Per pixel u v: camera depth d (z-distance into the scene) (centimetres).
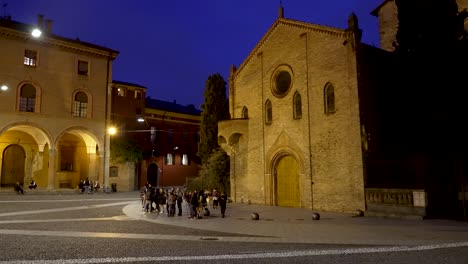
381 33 3238
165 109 5688
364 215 1969
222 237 1366
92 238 1326
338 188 2159
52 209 2330
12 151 3862
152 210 2309
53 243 1216
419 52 2002
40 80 3678
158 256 1013
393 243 1190
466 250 1053
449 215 1803
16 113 3500
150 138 5344
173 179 5588
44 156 3991
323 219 1861
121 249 1120
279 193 2639
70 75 3878
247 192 2862
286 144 2553
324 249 1107
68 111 3822
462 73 1930
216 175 3409
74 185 4188
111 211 2316
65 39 3862
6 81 3475
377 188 1945
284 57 2648
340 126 2181
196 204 1995
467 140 1884
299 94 2508
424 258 957
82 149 4284
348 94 2148
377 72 2202
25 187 3859
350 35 2153
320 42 2375
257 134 2819
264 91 2798
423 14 2009
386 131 2159
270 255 1016
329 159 2231
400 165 2033
